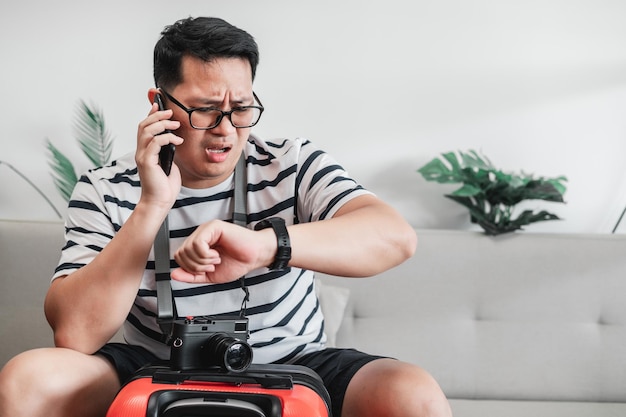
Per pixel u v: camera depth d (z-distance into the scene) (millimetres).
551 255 2652
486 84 2977
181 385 1250
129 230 1367
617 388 2594
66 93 2953
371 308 2605
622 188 2982
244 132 1432
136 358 1507
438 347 2584
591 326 2631
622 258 2654
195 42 1369
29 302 2555
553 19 2973
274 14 2957
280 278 1531
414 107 2975
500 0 2969
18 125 2955
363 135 2977
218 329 1329
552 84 2975
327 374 1480
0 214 2969
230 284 1507
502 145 2986
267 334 1534
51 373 1273
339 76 2971
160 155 1384
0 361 2510
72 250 1501
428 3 2963
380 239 1364
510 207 2936
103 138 2936
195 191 1536
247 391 1235
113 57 2951
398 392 1310
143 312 1532
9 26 2943
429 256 2637
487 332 2609
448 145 2977
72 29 2945
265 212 1576
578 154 2984
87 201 1560
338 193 1512
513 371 2586
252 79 1464
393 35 2965
